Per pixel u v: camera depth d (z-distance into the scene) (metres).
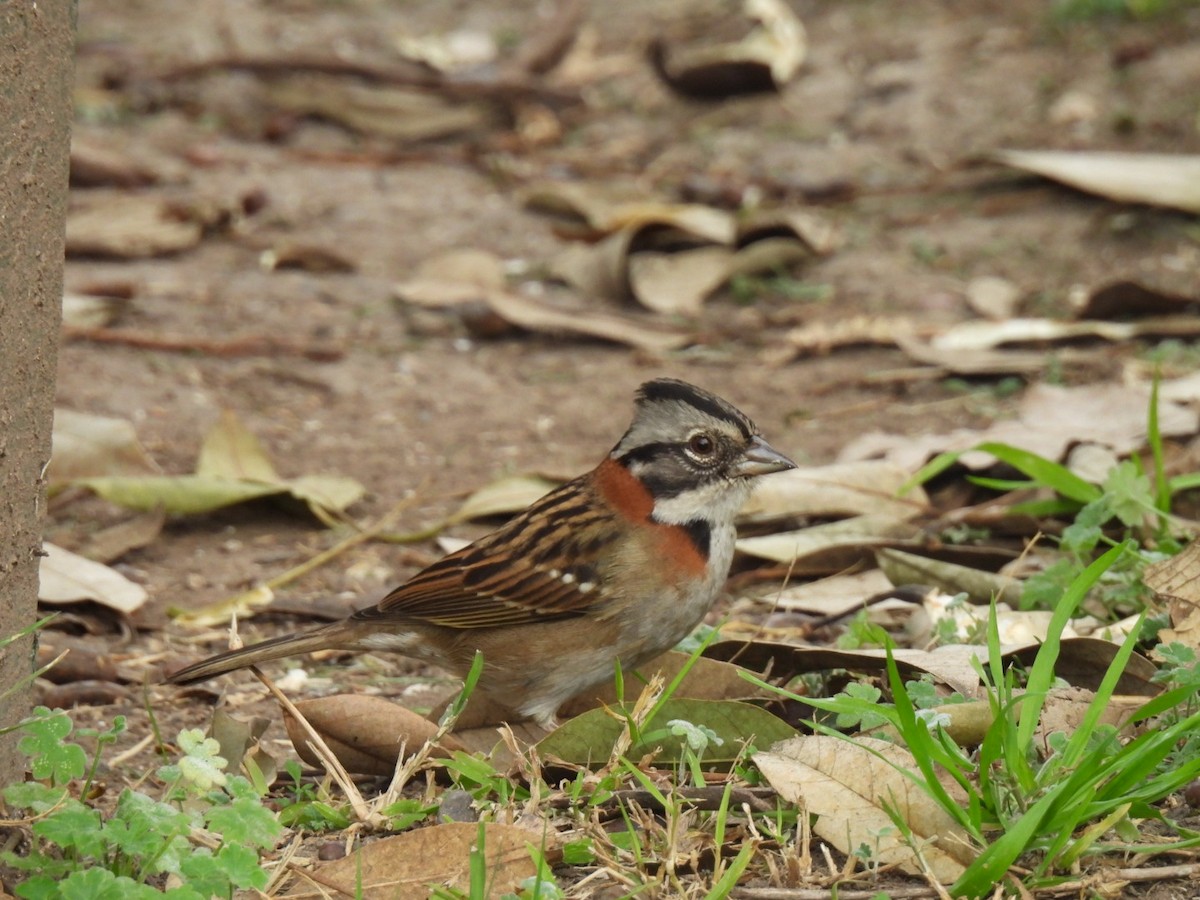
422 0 24.14
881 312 14.73
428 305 15.13
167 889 5.83
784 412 12.95
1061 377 13.08
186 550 10.86
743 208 16.86
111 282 15.10
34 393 6.36
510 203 17.66
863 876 6.10
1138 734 6.96
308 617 9.85
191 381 13.47
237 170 18.23
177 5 23.61
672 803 6.23
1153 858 6.16
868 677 7.80
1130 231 15.84
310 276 15.87
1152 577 7.73
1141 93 18.28
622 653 8.01
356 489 11.50
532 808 6.52
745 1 21.31
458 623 7.97
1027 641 8.13
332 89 19.97
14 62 6.00
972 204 16.84
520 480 11.38
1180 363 13.05
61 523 11.05
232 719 7.39
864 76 19.97
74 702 8.46
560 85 20.67
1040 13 20.75
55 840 5.55
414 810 6.66
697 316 14.98
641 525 7.96
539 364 14.14
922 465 11.07
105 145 18.47
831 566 9.85
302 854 6.44
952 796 6.30
